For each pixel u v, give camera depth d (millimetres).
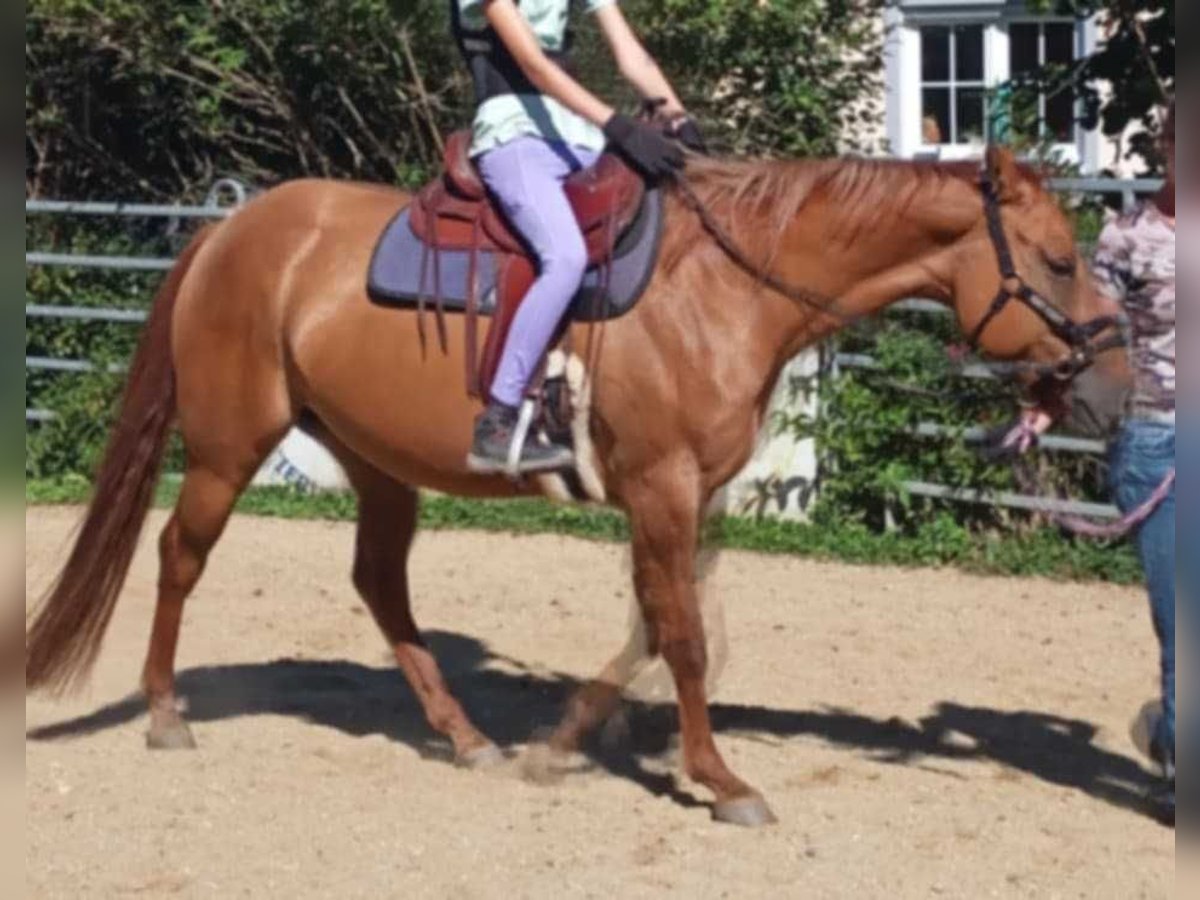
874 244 6062
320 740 7039
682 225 6133
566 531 10852
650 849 5863
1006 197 5980
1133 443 5977
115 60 13953
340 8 12664
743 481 10859
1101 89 11914
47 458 12438
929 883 5609
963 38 15422
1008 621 8969
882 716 7441
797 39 12281
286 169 14086
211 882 5574
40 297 12742
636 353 6035
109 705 7496
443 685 6895
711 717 7367
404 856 5789
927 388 9969
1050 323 5949
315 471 11742
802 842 5938
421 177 12891
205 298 6766
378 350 6391
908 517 10547
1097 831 6098
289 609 9133
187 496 6855
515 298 6176
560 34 6227
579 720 6797
